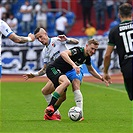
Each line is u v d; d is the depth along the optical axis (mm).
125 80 23891
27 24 79438
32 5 80562
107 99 40844
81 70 28328
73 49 27172
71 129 24547
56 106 28141
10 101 40000
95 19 87312
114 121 27734
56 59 27750
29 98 42344
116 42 24016
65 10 87062
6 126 25750
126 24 23906
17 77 65625
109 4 85688
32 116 30438
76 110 27500
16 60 66875
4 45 66750
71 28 85562
